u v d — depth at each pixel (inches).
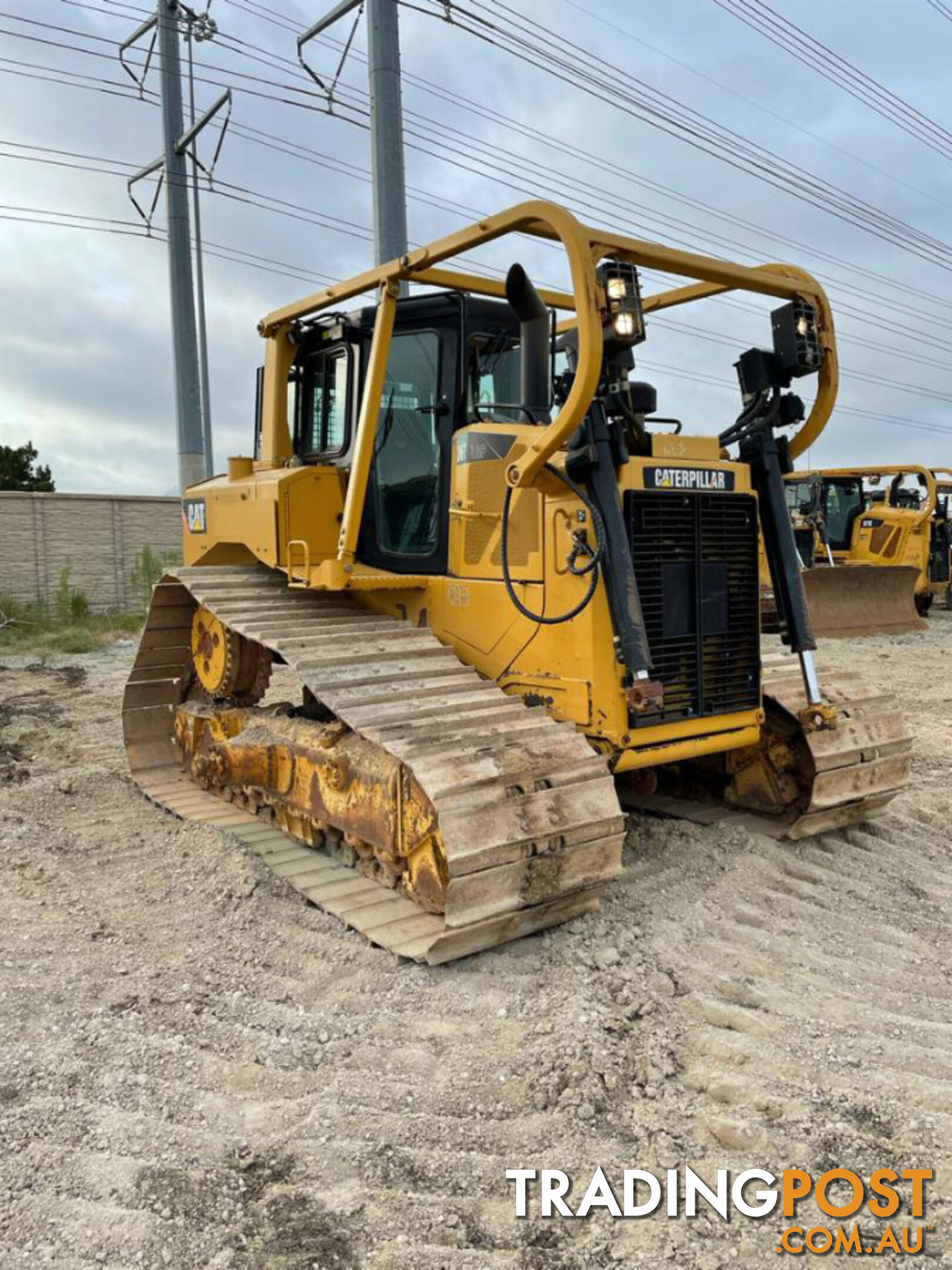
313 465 238.1
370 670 184.7
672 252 173.0
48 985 153.1
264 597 225.1
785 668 228.1
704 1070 132.0
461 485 198.8
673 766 240.5
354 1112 122.3
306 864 202.5
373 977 156.9
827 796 209.2
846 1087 127.6
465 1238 101.9
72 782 268.5
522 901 155.3
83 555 671.8
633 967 159.5
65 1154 112.0
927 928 180.5
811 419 203.3
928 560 719.1
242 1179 110.0
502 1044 138.6
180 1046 136.8
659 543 179.8
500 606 192.5
